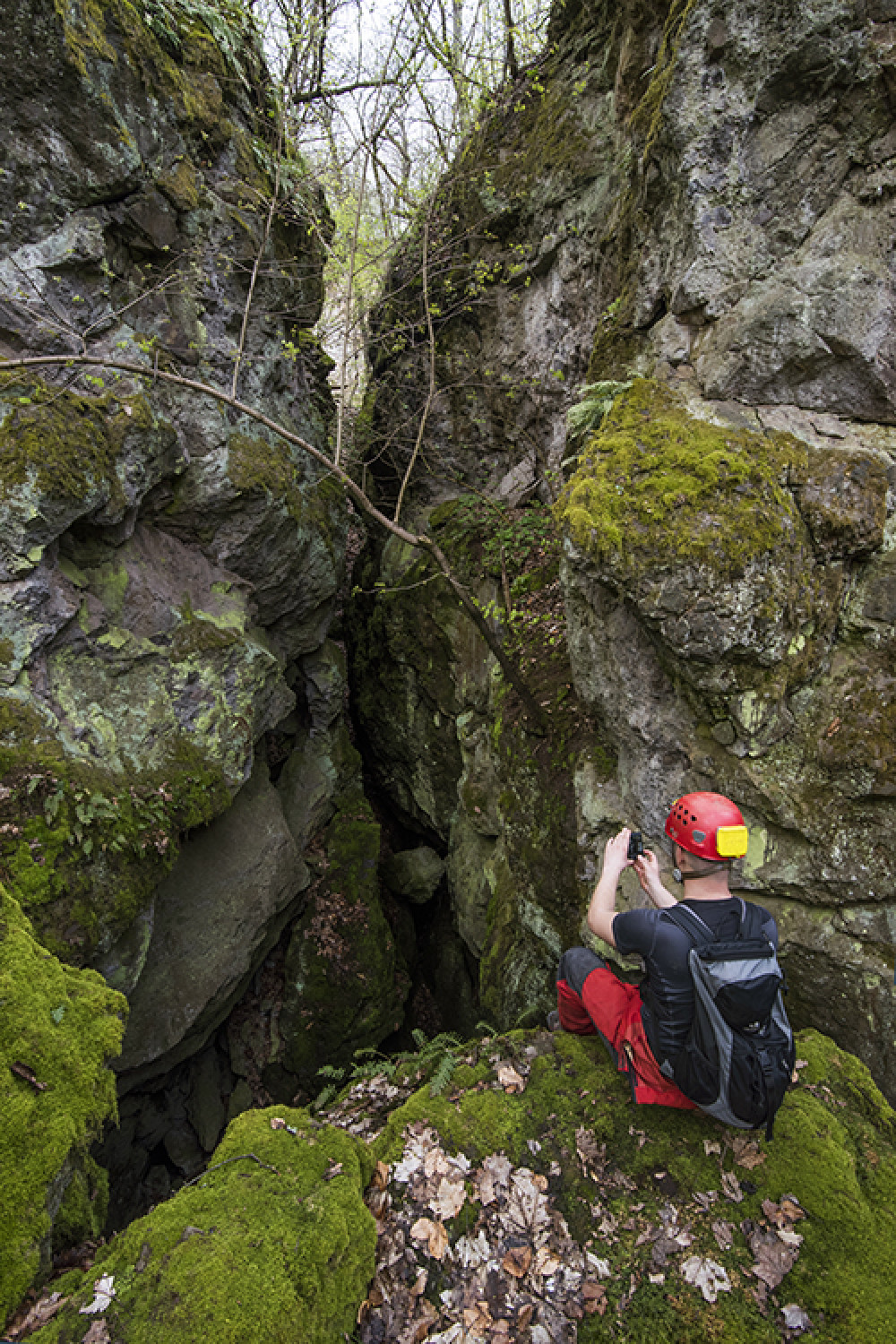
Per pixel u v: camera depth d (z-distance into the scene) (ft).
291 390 23.24
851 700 10.54
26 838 12.03
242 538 19.29
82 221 14.92
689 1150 8.31
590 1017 8.84
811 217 11.25
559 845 15.56
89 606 14.93
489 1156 8.25
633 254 15.02
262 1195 7.06
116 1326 5.92
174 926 17.03
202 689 17.22
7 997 7.70
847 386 11.20
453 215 24.85
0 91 13.29
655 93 13.84
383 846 29.45
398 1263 7.24
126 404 15.15
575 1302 7.03
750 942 6.74
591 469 11.77
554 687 17.24
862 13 10.21
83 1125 7.36
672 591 10.39
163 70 16.47
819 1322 6.84
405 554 27.20
